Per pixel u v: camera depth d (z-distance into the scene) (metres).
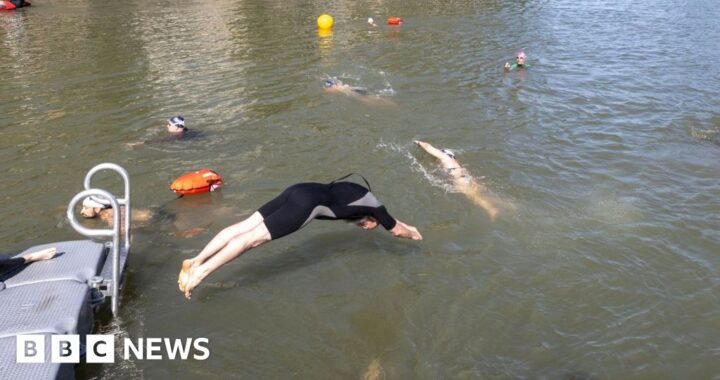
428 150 9.83
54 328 4.59
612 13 24.59
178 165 9.30
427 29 20.64
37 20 22.23
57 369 4.19
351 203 5.94
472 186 8.79
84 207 7.56
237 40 18.66
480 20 22.59
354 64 15.66
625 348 5.58
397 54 16.84
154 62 15.72
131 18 22.78
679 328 5.88
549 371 5.26
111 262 5.88
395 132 10.88
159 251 6.91
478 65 15.80
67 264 5.54
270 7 25.77
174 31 20.11
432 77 14.58
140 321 5.71
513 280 6.59
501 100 12.94
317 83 13.77
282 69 15.03
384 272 6.67
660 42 19.25
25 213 7.68
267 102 12.41
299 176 8.99
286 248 7.10
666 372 5.29
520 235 7.52
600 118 12.00
